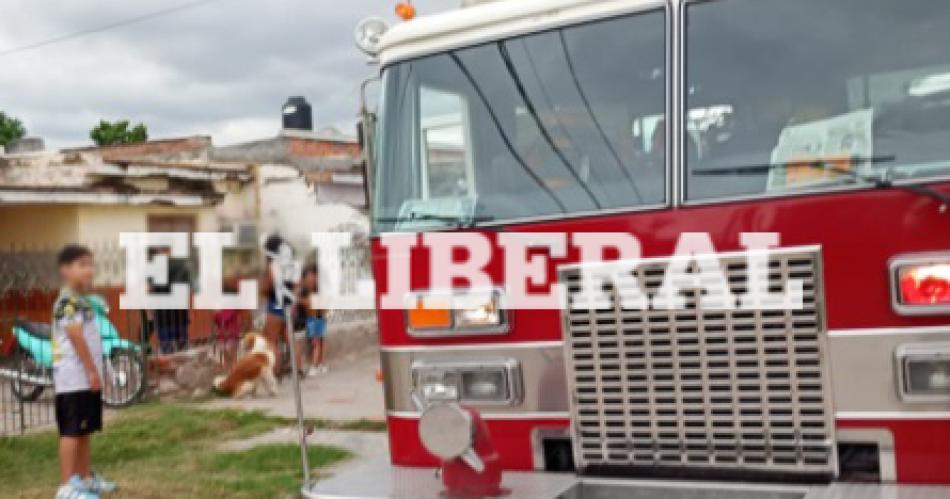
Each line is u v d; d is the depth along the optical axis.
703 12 4.24
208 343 12.10
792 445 3.85
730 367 3.93
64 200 13.34
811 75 4.04
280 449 8.55
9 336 11.07
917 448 3.71
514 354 4.36
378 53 5.03
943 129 3.80
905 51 3.93
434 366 4.54
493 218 4.47
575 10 4.48
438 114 4.74
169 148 20.03
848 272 3.78
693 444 4.00
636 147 4.27
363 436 9.16
